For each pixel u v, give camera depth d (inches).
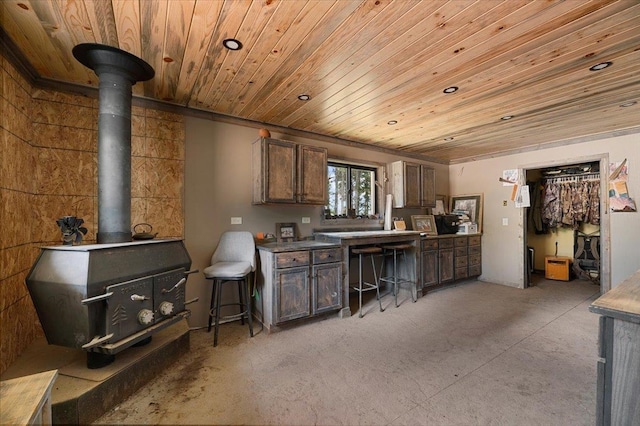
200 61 81.6
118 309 66.3
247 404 68.6
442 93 103.0
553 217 215.3
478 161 205.6
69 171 94.9
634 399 44.8
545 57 79.6
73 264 62.3
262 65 83.7
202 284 118.5
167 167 111.7
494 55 78.6
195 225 117.6
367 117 128.4
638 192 142.0
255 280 125.7
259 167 123.4
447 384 76.6
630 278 66.2
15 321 75.4
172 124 113.0
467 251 191.0
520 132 151.2
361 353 94.0
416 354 93.2
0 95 69.9
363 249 138.9
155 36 70.1
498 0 58.2
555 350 95.4
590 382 77.1
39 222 89.7
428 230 188.9
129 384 70.9
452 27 66.9
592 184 198.7
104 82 76.5
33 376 51.1
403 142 171.5
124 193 78.4
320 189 136.9
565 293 167.3
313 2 58.7
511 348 97.0
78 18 63.7
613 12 61.7
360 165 173.0
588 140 157.2
